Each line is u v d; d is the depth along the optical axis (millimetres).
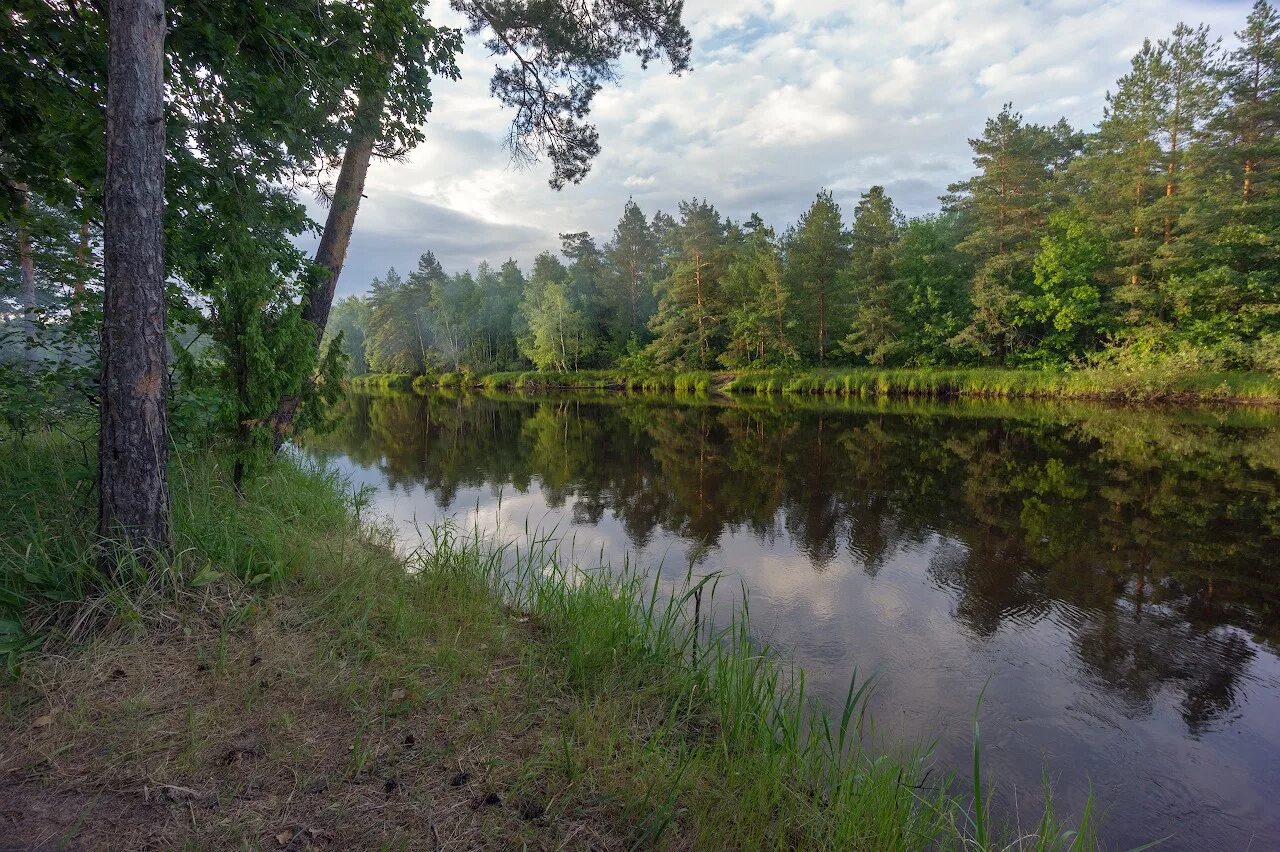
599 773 2518
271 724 2514
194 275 5676
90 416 4812
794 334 43125
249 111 5527
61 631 2855
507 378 58250
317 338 7594
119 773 2176
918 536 7883
